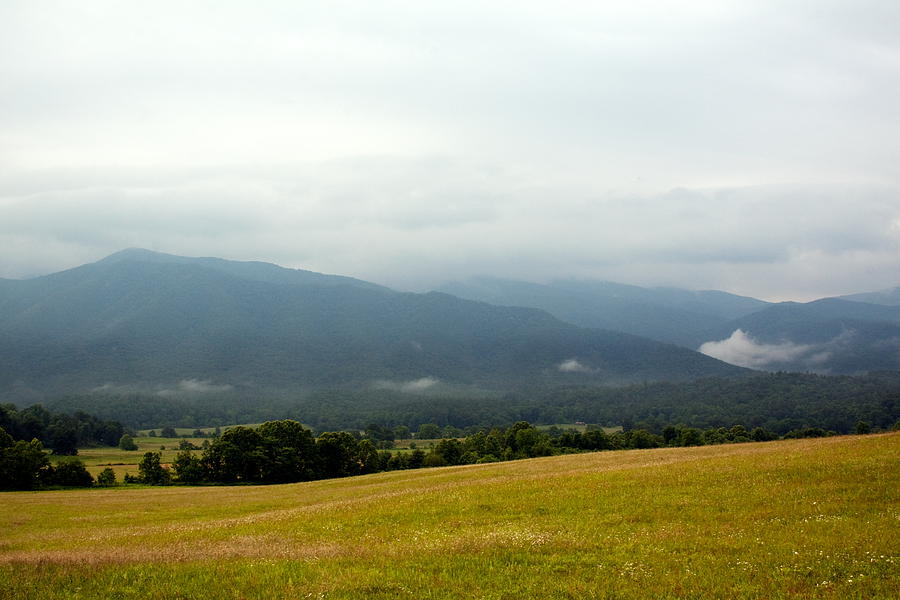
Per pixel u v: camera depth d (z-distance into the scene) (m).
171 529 38.22
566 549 22.73
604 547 22.91
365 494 54.38
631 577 19.22
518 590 18.27
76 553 24.56
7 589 18.78
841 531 23.27
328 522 34.38
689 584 18.36
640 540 23.98
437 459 134.75
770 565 19.86
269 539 29.36
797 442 61.25
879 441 46.12
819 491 30.69
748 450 55.81
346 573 20.05
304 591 18.33
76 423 190.50
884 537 21.92
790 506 28.22
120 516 53.78
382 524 32.56
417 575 19.73
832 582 18.14
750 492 32.03
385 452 143.25
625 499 33.22
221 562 21.92
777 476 35.62
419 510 35.50
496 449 141.38
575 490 37.47
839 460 38.44
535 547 23.05
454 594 18.05
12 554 25.44
